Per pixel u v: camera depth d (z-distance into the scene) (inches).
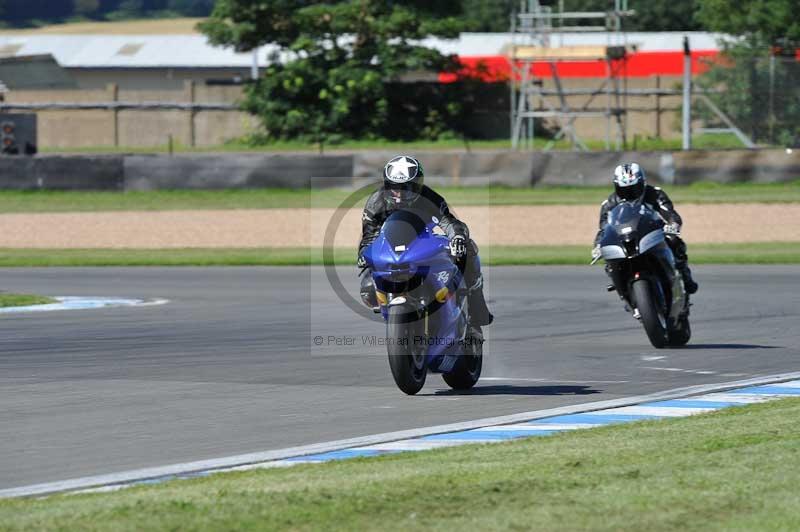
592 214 4443.9
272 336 2031.3
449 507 827.4
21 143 7219.5
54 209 4815.5
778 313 2255.2
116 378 1589.6
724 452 1016.2
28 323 2237.9
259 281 3002.0
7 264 3420.3
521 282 2847.0
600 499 848.3
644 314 1796.3
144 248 3789.4
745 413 1244.5
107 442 1155.3
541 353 1809.8
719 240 3747.5
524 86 7253.9
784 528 776.9
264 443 1150.3
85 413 1322.6
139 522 788.0
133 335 2054.6
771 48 6678.2
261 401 1403.8
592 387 1498.5
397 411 1334.9
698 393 1429.6
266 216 4557.1
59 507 845.2
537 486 887.7
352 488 884.0
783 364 1670.8
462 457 1021.8
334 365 1708.9
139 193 5147.6
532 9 7239.2
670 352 1807.3
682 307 1847.9
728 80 5974.4
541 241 3823.8
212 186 5157.5
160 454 1096.8
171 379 1578.5
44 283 2984.7
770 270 3041.3
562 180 5137.8
